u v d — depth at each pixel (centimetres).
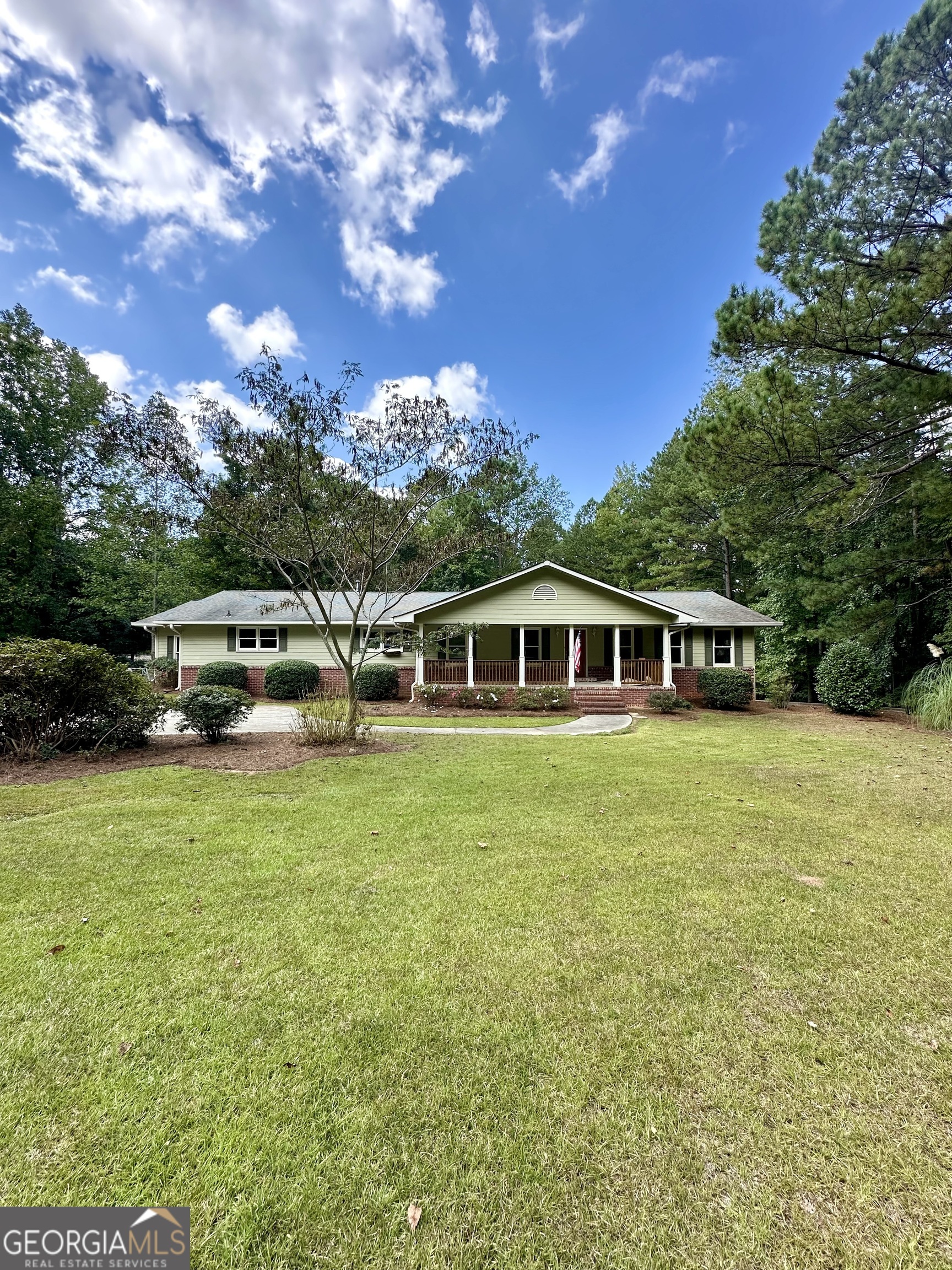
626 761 775
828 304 907
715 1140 175
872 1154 171
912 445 1068
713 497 2028
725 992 251
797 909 331
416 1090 193
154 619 1816
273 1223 150
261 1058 207
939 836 461
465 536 984
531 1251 144
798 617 1816
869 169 1012
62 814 505
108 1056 207
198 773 671
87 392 2348
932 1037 223
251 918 317
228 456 785
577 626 1584
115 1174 163
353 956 277
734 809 535
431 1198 157
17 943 287
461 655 1752
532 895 347
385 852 419
